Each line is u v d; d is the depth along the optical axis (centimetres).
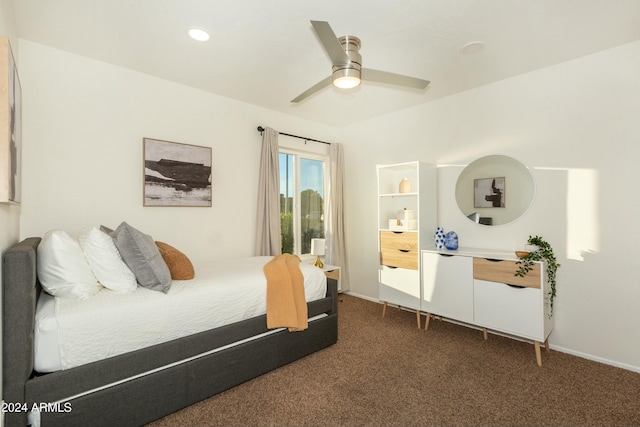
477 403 192
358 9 192
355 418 179
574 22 206
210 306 202
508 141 296
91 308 161
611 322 244
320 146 447
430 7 190
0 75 134
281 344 233
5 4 170
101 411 156
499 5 188
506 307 258
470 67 272
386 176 377
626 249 238
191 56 255
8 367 137
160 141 296
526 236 286
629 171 236
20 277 140
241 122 359
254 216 370
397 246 338
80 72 254
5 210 158
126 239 190
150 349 173
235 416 180
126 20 205
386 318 349
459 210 333
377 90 326
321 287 270
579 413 183
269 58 258
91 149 260
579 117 257
